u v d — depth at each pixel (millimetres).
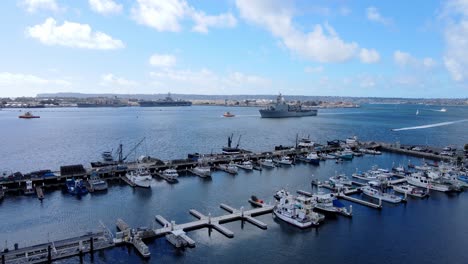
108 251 56875
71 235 62281
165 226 65688
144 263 53406
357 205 83688
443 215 77125
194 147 175625
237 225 69125
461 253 58688
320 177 112875
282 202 75125
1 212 76438
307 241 62625
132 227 67562
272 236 64375
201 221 68500
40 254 53531
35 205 81500
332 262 55219
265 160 132250
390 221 73062
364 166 132500
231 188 98000
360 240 63344
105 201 84938
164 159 143375
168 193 92500
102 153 147875
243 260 55188
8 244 59031
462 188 99500
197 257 55625
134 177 100125
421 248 60406
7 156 147250
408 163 135125
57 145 178125
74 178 102625
